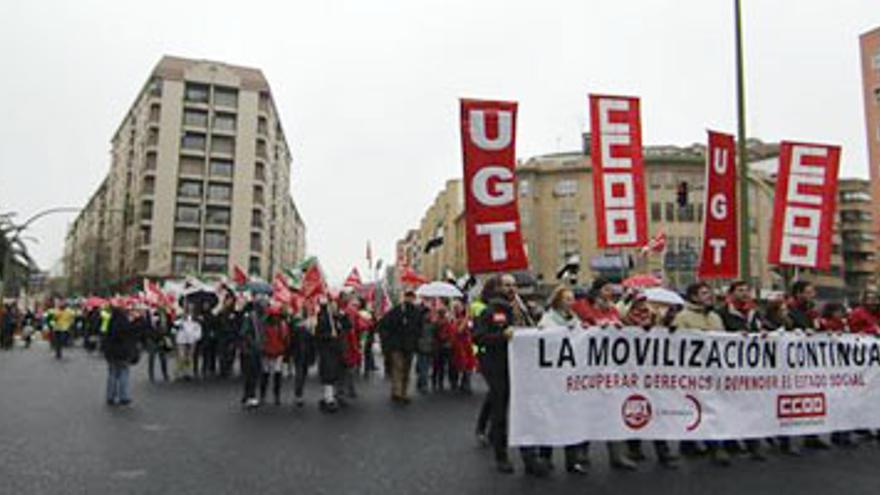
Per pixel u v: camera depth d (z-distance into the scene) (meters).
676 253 55.53
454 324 15.05
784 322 9.05
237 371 18.83
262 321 12.04
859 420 8.68
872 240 80.69
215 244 72.44
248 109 75.00
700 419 7.57
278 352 11.90
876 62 50.66
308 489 6.20
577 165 59.28
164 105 72.00
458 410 11.59
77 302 42.12
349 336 13.06
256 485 6.32
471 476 6.77
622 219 9.52
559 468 7.31
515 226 8.55
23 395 12.95
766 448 8.56
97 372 18.52
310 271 13.16
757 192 56.88
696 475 6.95
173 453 7.71
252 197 74.38
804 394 8.27
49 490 6.06
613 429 7.20
